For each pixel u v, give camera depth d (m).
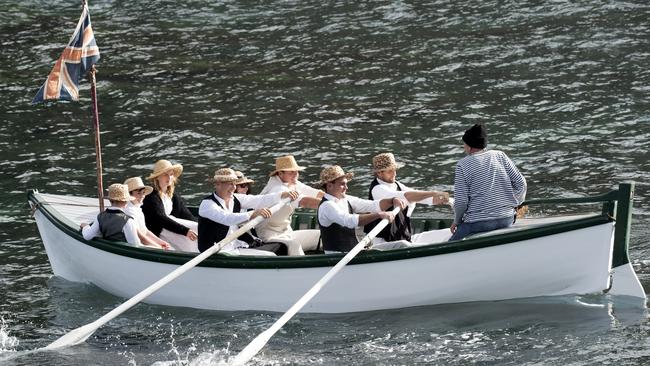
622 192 33.19
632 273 33.53
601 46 71.38
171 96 65.81
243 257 35.03
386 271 34.25
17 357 32.69
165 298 37.00
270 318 35.47
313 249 39.12
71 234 38.41
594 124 57.66
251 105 63.69
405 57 71.75
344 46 75.12
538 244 33.03
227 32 80.25
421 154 54.56
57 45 76.56
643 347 31.30
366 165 53.16
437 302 34.75
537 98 62.38
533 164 52.41
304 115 61.56
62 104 64.56
